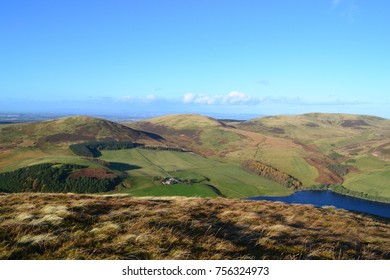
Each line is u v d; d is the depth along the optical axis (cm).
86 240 1323
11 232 1337
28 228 1390
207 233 1522
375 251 1524
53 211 1645
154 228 1500
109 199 2303
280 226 1700
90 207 1848
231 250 1342
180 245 1352
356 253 1445
